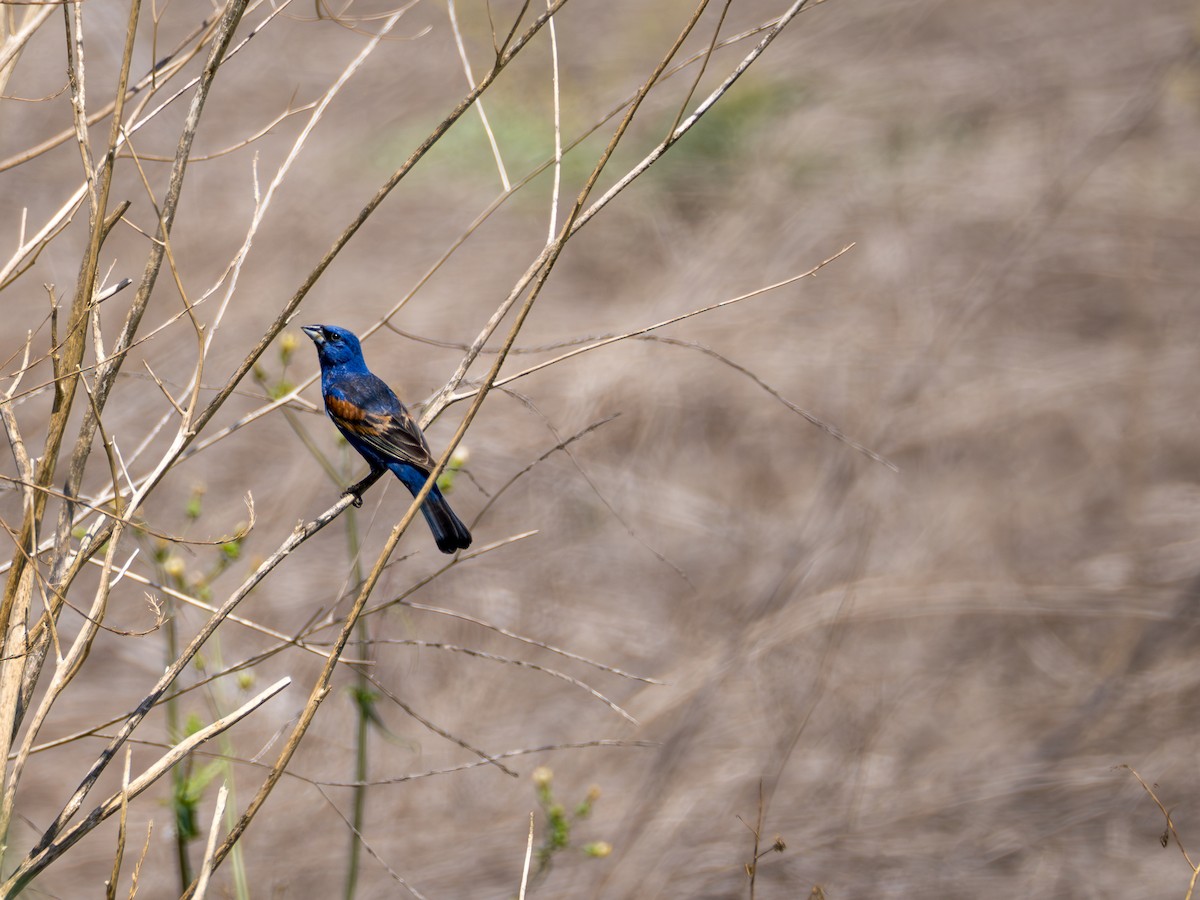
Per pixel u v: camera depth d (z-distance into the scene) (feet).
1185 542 52.13
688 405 60.13
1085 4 92.79
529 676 46.78
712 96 15.93
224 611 15.64
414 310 66.44
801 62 87.61
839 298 66.23
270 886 36.01
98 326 15.46
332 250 15.57
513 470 56.34
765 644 45.42
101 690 44.62
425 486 14.82
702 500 55.62
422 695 45.78
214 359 59.62
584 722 44.57
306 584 49.06
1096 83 82.79
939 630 49.21
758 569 51.13
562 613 49.67
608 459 57.93
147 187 15.64
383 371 61.31
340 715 44.14
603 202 15.74
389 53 90.33
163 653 45.03
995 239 69.72
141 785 14.35
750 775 41.60
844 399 58.54
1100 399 60.90
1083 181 67.82
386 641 19.03
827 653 42.80
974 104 81.76
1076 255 68.80
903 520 53.93
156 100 80.33
